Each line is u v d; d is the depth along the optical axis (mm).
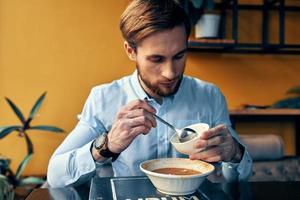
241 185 859
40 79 2445
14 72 2426
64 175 918
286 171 1899
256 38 2488
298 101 2299
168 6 808
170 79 844
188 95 1188
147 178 865
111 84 1202
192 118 1167
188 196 732
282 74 2537
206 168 759
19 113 2100
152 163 796
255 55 2508
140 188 783
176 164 811
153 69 849
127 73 2480
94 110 1157
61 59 2443
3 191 1449
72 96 2473
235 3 2223
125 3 2428
